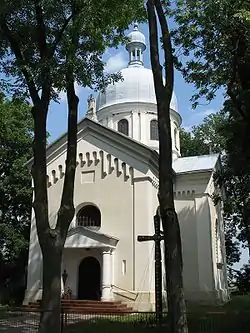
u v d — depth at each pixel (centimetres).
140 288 2200
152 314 1337
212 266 2636
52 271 1078
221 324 1314
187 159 3095
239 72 1537
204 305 2514
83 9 1151
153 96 3366
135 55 3700
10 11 1148
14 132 3041
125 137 2462
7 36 1192
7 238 2883
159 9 1218
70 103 1239
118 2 1184
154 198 2453
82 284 2362
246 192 2617
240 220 3334
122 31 1288
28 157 3150
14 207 3189
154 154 2414
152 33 1166
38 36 1191
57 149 2609
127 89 3372
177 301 984
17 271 3042
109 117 3362
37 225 1112
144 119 3291
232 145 1670
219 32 1489
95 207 2492
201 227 2727
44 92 1177
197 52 1570
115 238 2305
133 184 2395
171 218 1029
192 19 1412
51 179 2580
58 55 1192
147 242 2259
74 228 2338
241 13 1253
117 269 2281
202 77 1634
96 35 1212
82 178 2530
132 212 2352
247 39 1455
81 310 2053
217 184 2450
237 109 1542
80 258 2375
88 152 2548
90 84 1204
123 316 1673
